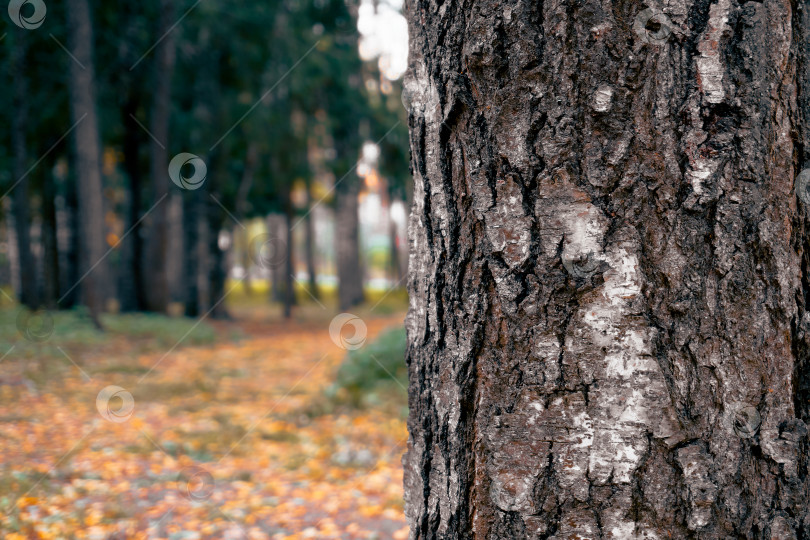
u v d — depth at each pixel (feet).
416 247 4.42
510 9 3.76
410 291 4.50
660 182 3.59
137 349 31.30
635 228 3.61
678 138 3.59
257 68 48.16
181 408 19.90
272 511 11.49
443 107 4.08
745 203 3.60
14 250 64.69
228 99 48.73
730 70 3.58
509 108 3.80
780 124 3.68
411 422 4.45
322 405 19.77
